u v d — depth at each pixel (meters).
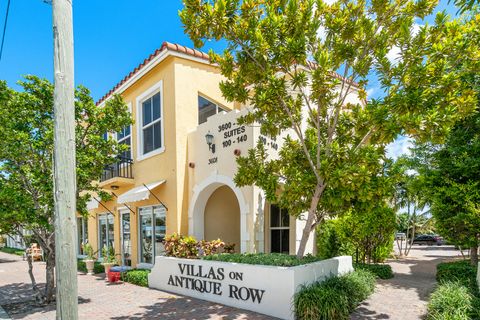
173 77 12.20
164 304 8.45
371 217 11.32
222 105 13.98
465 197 9.16
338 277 7.91
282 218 13.75
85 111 9.96
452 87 6.40
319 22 7.07
